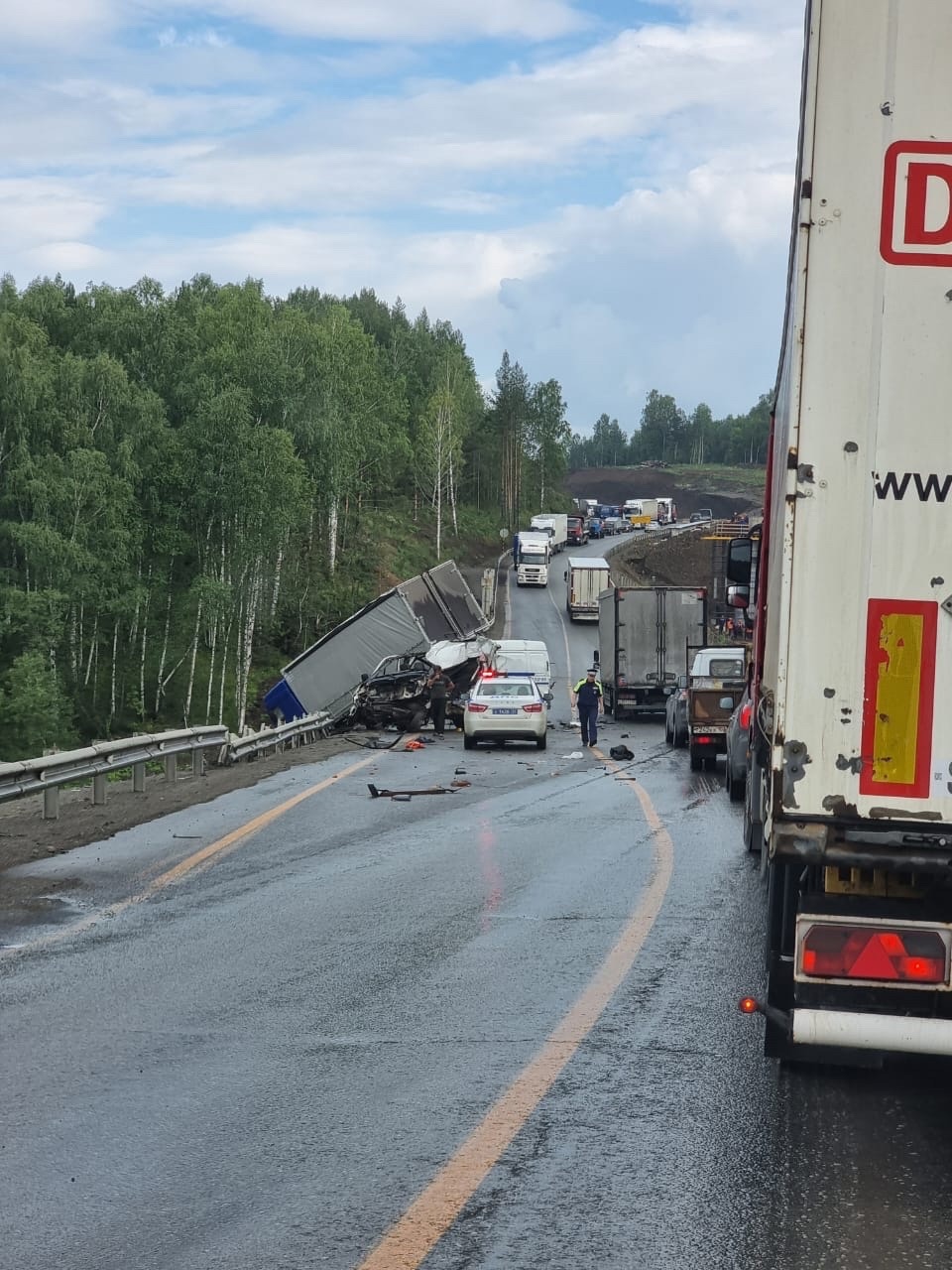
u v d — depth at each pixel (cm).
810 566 519
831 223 519
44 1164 509
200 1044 672
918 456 516
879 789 516
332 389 7438
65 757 1588
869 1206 476
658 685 4103
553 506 17825
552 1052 662
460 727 3719
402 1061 646
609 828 1545
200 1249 432
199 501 6288
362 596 8312
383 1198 477
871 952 521
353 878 1181
